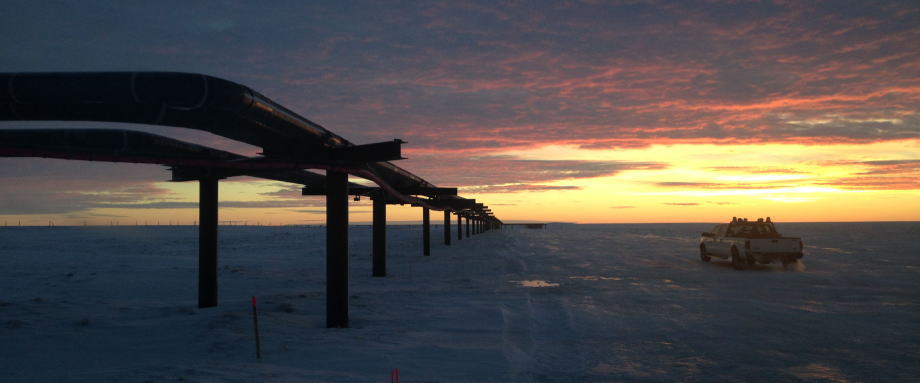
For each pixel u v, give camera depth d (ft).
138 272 59.98
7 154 20.03
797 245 64.64
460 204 103.30
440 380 19.72
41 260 82.28
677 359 23.40
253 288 47.70
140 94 15.07
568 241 166.09
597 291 46.01
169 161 25.17
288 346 24.82
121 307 35.94
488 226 310.24
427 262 79.10
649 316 33.94
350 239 190.70
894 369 21.83
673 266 71.61
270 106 20.83
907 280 53.93
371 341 26.18
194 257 88.63
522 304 38.50
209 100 16.24
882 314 34.63
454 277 57.82
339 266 29.99
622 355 24.08
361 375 20.11
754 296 42.96
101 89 14.80
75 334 27.09
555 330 29.66
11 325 28.96
